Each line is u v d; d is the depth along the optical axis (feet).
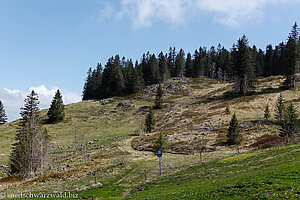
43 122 382.42
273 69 578.25
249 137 203.92
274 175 58.95
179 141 223.30
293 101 294.25
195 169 120.98
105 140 285.64
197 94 469.16
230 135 194.08
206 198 53.52
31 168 173.88
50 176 144.87
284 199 40.16
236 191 53.21
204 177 92.63
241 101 337.93
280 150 109.19
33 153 180.96
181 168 134.31
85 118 399.65
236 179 69.46
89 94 573.74
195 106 375.45
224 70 596.70
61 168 179.11
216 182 73.56
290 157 81.76
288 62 354.95
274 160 87.30
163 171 134.10
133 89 531.91
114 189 104.73
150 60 576.61
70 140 302.45
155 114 378.32
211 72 655.76
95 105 472.85
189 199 56.39
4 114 465.47
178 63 616.39
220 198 50.70
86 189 108.27
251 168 86.22
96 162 175.83
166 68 583.17
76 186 115.65
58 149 266.77
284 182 50.44
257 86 403.54
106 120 380.99
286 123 177.27
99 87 563.89
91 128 350.23
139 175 131.75
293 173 55.93
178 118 327.47
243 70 366.02
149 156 193.47
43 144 188.34
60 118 386.93
